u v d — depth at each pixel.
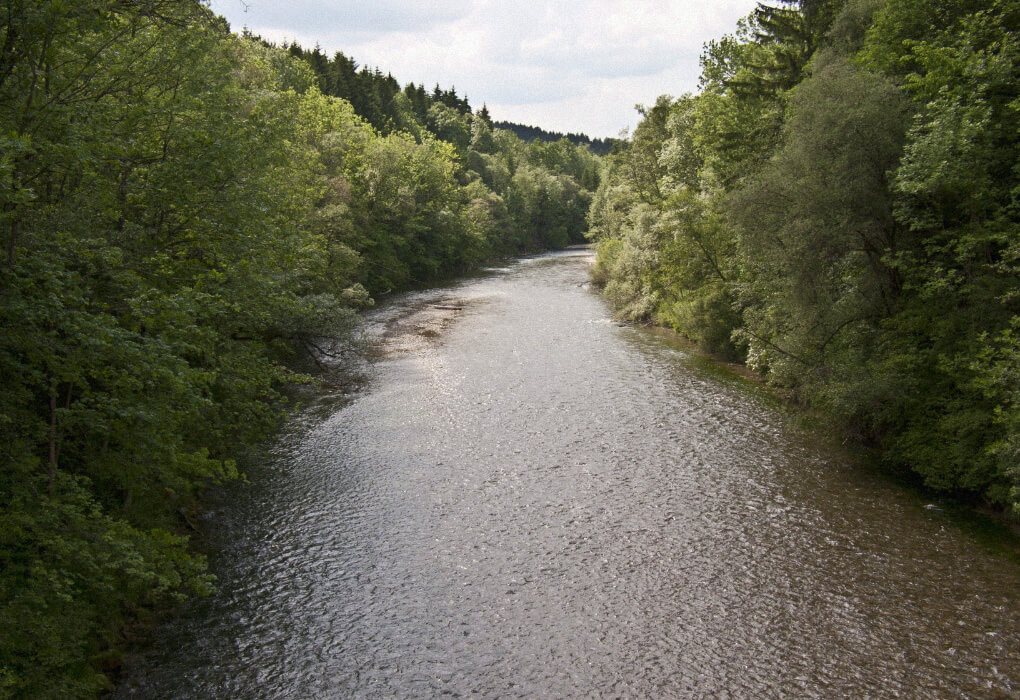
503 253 107.81
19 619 10.74
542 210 130.25
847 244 23.25
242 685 13.27
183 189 16.97
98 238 13.58
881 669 13.41
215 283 18.58
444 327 48.28
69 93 14.20
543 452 24.75
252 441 23.19
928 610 15.19
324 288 40.53
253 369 20.75
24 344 10.77
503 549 18.27
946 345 21.19
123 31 14.62
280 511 20.53
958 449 20.06
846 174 22.38
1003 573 16.48
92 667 12.98
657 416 28.42
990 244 21.20
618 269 55.69
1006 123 20.81
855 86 22.62
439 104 141.88
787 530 18.91
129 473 14.81
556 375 35.00
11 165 9.58
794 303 24.58
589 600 15.98
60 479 12.30
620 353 39.66
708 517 19.75
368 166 70.75
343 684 13.32
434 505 20.80
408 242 74.75
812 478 22.22
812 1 39.06
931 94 22.48
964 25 23.05
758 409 29.14
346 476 22.92
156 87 18.55
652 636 14.66
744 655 13.98
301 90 82.56
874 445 24.31
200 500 20.80
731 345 37.88
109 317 11.77
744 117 40.72
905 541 18.14
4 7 11.62
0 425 11.49
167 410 13.59
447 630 14.98
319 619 15.39
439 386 33.28
